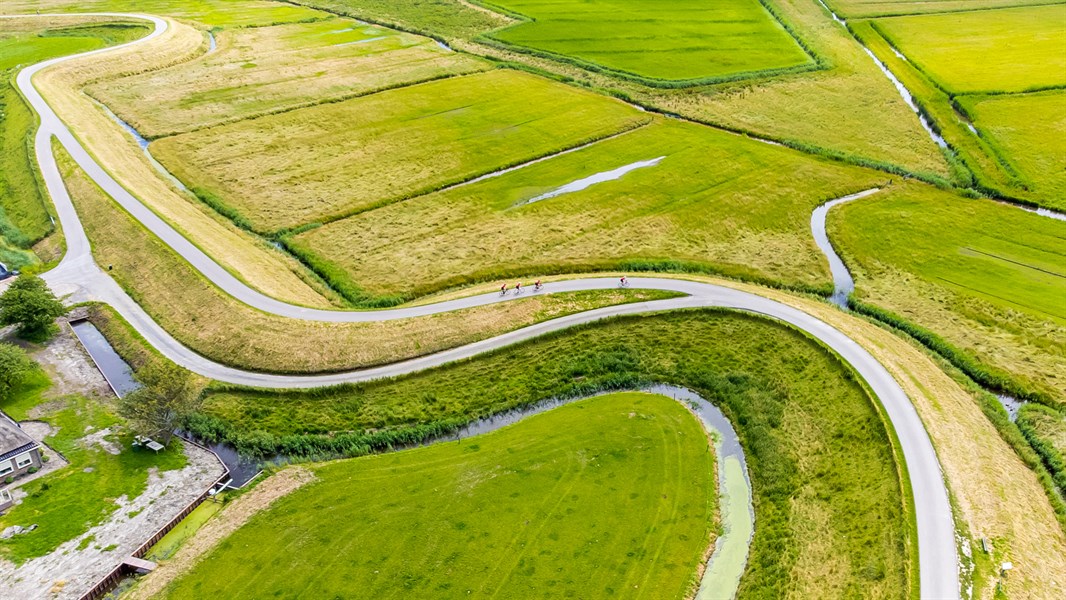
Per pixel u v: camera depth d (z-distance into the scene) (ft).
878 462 201.67
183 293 270.67
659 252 308.81
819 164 383.24
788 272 298.15
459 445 214.48
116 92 458.91
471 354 244.63
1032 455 208.64
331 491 197.98
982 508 185.06
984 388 239.30
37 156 373.61
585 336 254.88
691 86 482.28
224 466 206.59
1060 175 367.25
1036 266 299.99
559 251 307.17
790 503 195.83
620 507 194.39
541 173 370.94
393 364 240.73
